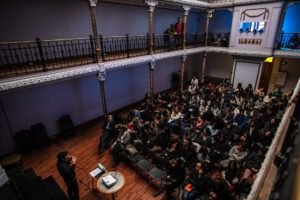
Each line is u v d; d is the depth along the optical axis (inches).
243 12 543.8
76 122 456.8
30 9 342.0
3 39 323.3
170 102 508.1
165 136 346.9
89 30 436.8
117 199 266.4
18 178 233.1
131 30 531.5
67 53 413.1
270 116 381.1
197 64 837.2
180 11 676.1
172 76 730.2
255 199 68.6
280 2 478.6
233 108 428.5
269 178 76.4
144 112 426.9
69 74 327.6
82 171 316.2
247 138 328.8
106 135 370.6
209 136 337.4
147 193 275.7
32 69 310.0
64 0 382.0
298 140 26.6
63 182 295.0
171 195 267.6
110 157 350.3
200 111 436.1
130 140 342.3
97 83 480.1
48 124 404.5
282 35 512.1
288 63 585.6
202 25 774.5
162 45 627.8
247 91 529.3
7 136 351.3
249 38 550.3
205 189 246.1
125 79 549.3
